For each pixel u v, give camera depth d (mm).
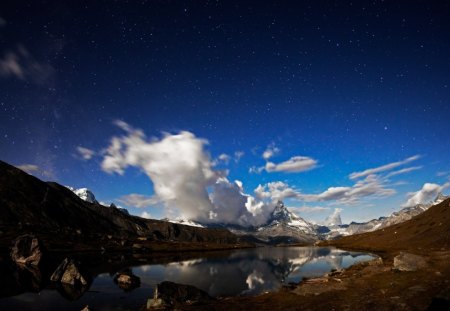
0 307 45344
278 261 129875
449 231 112062
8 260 84688
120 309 44062
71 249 124500
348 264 103875
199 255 169625
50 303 47750
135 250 158000
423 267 50844
